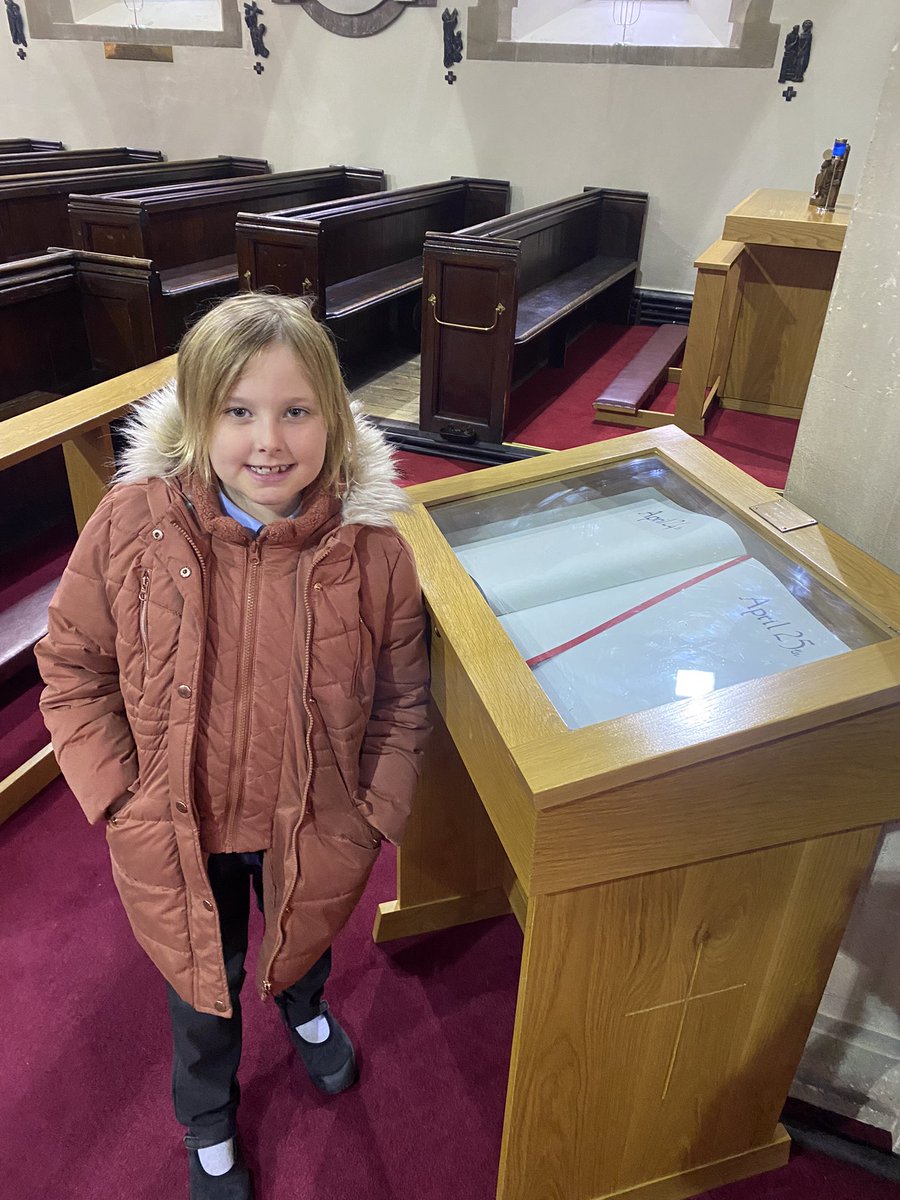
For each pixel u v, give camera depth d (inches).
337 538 47.0
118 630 47.2
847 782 46.8
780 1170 65.6
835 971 66.2
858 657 46.8
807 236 179.9
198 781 48.8
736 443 191.2
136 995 76.7
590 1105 55.7
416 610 51.9
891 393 57.4
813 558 57.0
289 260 181.5
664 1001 52.6
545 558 62.1
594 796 41.8
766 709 43.6
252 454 43.7
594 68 258.4
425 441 189.3
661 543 62.3
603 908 47.0
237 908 54.4
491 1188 63.9
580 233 260.5
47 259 137.9
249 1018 75.0
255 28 284.5
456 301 177.2
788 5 235.1
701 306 177.5
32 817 95.3
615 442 74.4
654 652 51.5
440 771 73.7
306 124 294.8
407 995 77.7
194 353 43.0
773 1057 59.0
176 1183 63.6
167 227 219.8
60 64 315.0
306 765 48.8
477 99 273.4
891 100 54.7
